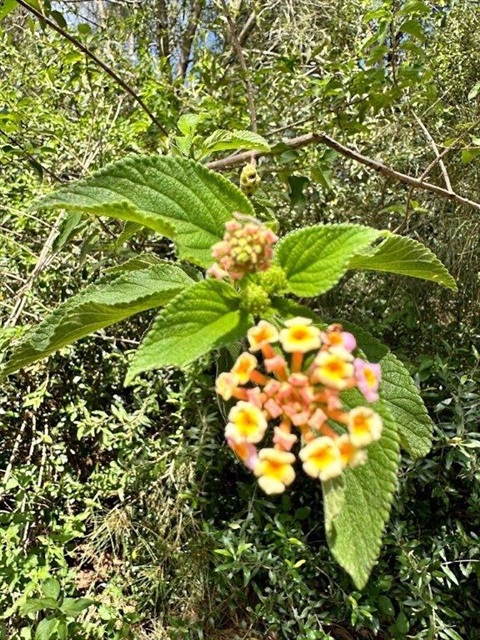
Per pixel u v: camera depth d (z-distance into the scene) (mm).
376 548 96
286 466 91
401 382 130
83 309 117
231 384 97
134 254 241
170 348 94
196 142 198
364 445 90
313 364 95
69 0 395
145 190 114
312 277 108
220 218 118
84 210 111
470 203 196
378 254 126
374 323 249
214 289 103
